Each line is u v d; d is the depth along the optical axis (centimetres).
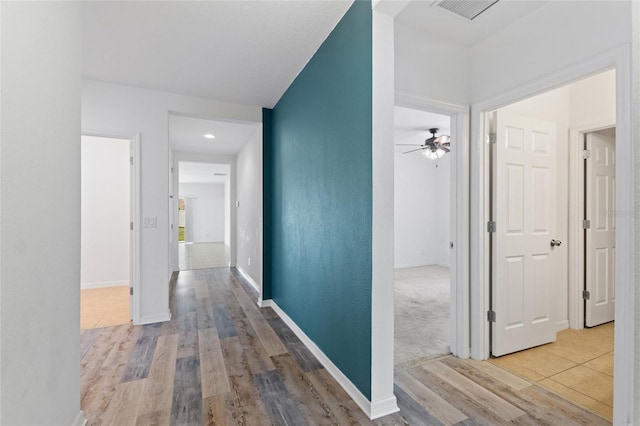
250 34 226
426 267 667
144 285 322
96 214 473
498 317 244
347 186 198
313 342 254
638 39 56
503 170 246
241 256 602
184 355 247
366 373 176
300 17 205
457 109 242
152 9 197
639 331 56
